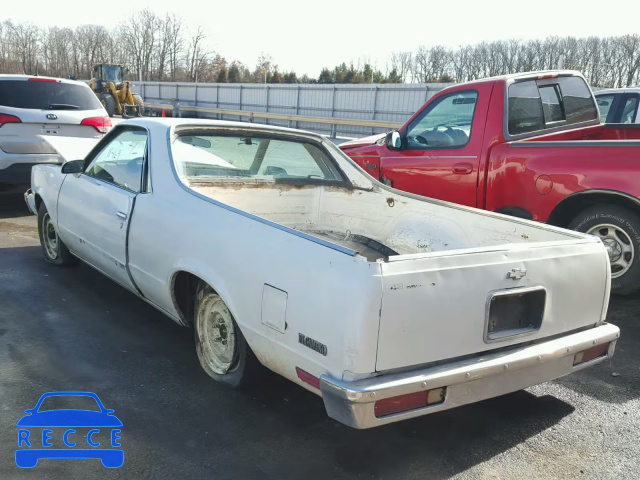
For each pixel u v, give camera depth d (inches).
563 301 113.2
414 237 155.8
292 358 100.1
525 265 106.0
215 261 117.1
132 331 157.8
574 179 183.3
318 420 116.9
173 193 136.4
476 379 97.6
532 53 2185.0
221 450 105.3
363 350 88.7
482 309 100.3
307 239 100.5
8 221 288.8
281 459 103.4
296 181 168.1
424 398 93.2
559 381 139.8
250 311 108.5
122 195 153.1
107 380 129.6
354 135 968.3
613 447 111.3
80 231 175.9
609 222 183.5
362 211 168.7
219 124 159.3
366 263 89.9
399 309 90.7
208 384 129.4
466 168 210.5
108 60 3137.3
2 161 284.4
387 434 113.3
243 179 157.5
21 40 2984.7
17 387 124.4
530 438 113.7
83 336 153.0
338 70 2908.5
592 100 237.8
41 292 185.0
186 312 137.4
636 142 173.5
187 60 3240.7
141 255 142.3
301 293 97.3
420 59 2471.7
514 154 197.6
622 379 140.8
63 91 306.3
